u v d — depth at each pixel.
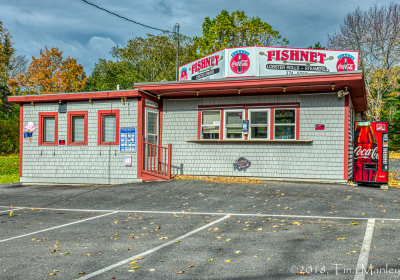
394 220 7.14
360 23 37.75
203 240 6.04
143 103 13.75
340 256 4.92
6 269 4.75
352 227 6.60
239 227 6.89
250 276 4.29
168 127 14.70
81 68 39.94
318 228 6.60
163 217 8.05
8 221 8.09
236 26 40.53
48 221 8.02
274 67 15.09
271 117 13.33
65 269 4.72
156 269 4.64
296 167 12.94
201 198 10.08
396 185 12.23
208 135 14.20
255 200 9.55
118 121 13.93
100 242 6.11
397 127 37.44
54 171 14.70
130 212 8.74
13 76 48.53
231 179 13.14
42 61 38.78
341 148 12.45
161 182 12.95
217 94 13.91
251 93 13.55
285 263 4.71
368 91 38.12
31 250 5.70
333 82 11.48
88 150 14.31
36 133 14.96
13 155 29.80
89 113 14.34
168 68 39.72
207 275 4.37
